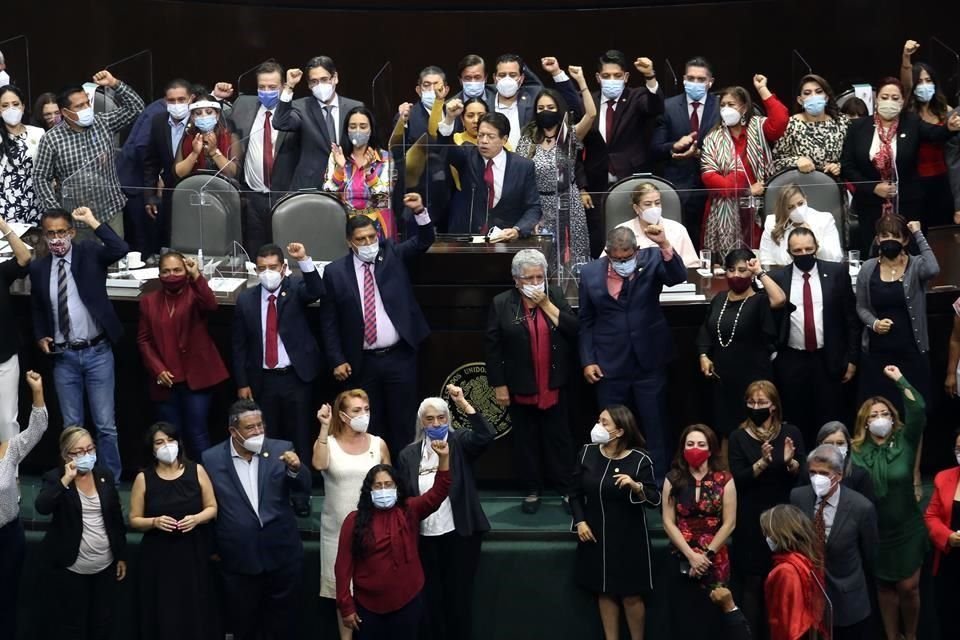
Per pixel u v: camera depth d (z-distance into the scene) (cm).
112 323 1343
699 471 1261
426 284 1380
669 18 1894
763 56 1891
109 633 1278
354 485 1266
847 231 1394
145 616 1259
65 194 1400
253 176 1479
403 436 1359
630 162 1525
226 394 1391
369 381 1346
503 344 1344
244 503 1255
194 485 1249
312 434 1397
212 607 1261
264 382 1344
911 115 1498
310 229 1384
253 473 1261
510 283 1376
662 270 1311
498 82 1507
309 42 1897
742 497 1273
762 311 1311
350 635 1242
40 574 1338
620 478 1266
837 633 1227
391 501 1198
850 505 1221
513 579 1323
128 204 1412
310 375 1343
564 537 1326
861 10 1867
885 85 1473
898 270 1323
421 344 1391
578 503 1291
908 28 1864
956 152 1509
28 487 1389
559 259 1382
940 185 1530
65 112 1465
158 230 1416
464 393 1395
